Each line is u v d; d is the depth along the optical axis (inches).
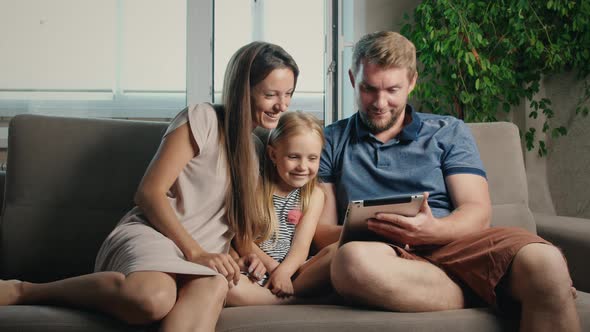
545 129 133.6
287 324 43.9
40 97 137.3
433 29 129.4
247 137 56.4
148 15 139.3
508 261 46.5
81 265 61.8
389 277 47.4
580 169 130.4
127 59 139.5
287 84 57.6
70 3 136.9
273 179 63.9
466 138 66.0
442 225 53.9
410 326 45.3
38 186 62.3
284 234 62.5
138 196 53.2
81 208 62.8
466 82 134.3
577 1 128.1
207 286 44.5
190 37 135.6
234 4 145.3
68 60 137.6
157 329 42.4
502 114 141.9
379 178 64.4
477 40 127.4
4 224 61.2
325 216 65.7
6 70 135.6
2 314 39.8
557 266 44.3
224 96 58.2
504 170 70.1
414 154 64.6
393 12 140.3
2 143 134.3
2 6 134.9
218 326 43.6
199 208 55.2
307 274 56.3
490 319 46.8
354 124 68.5
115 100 140.0
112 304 41.9
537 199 136.6
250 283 54.7
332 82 135.0
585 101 129.3
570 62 131.3
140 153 65.5
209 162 55.7
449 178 63.6
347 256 48.2
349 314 46.1
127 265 45.5
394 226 52.5
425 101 136.2
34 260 61.0
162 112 141.2
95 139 64.7
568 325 43.9
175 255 47.5
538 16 132.2
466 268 49.7
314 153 61.9
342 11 138.4
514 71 133.3
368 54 63.7
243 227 56.9
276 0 147.2
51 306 43.3
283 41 148.3
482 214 59.0
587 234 62.1
